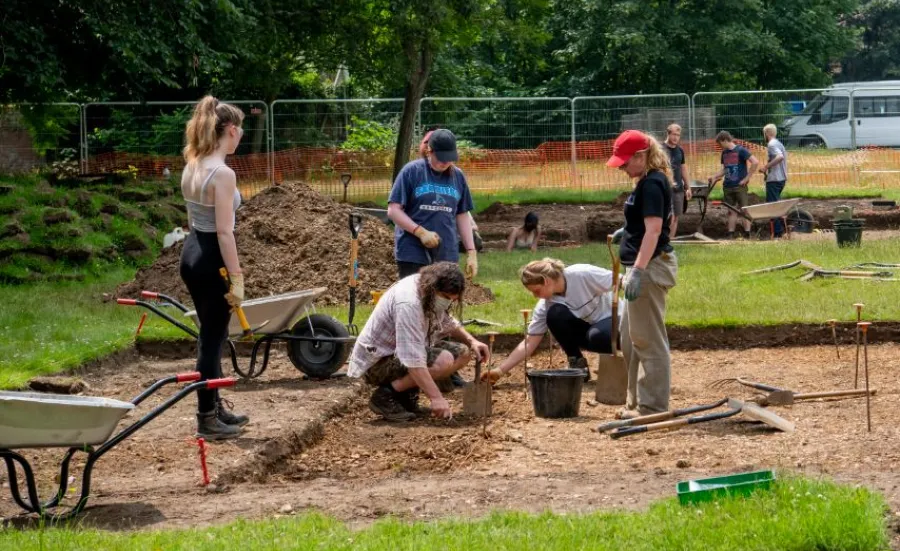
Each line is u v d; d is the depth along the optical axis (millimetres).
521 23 28109
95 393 9914
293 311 9914
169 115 27531
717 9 45531
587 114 28938
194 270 7801
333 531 5551
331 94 37750
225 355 11680
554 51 45781
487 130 29000
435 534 5406
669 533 5297
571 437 8195
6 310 13641
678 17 44594
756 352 11719
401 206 9977
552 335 9852
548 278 9305
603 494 6277
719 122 29500
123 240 18906
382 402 9016
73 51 21156
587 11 44219
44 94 21531
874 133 36781
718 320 12102
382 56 26281
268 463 7629
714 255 17969
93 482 7000
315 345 10266
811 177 29500
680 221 22922
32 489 6164
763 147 29078
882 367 10625
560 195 28062
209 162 7734
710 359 11406
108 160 25766
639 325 8336
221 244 7688
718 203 21312
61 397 6164
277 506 6266
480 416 9062
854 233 18047
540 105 28953
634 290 8016
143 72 21172
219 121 7777
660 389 8406
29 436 6031
